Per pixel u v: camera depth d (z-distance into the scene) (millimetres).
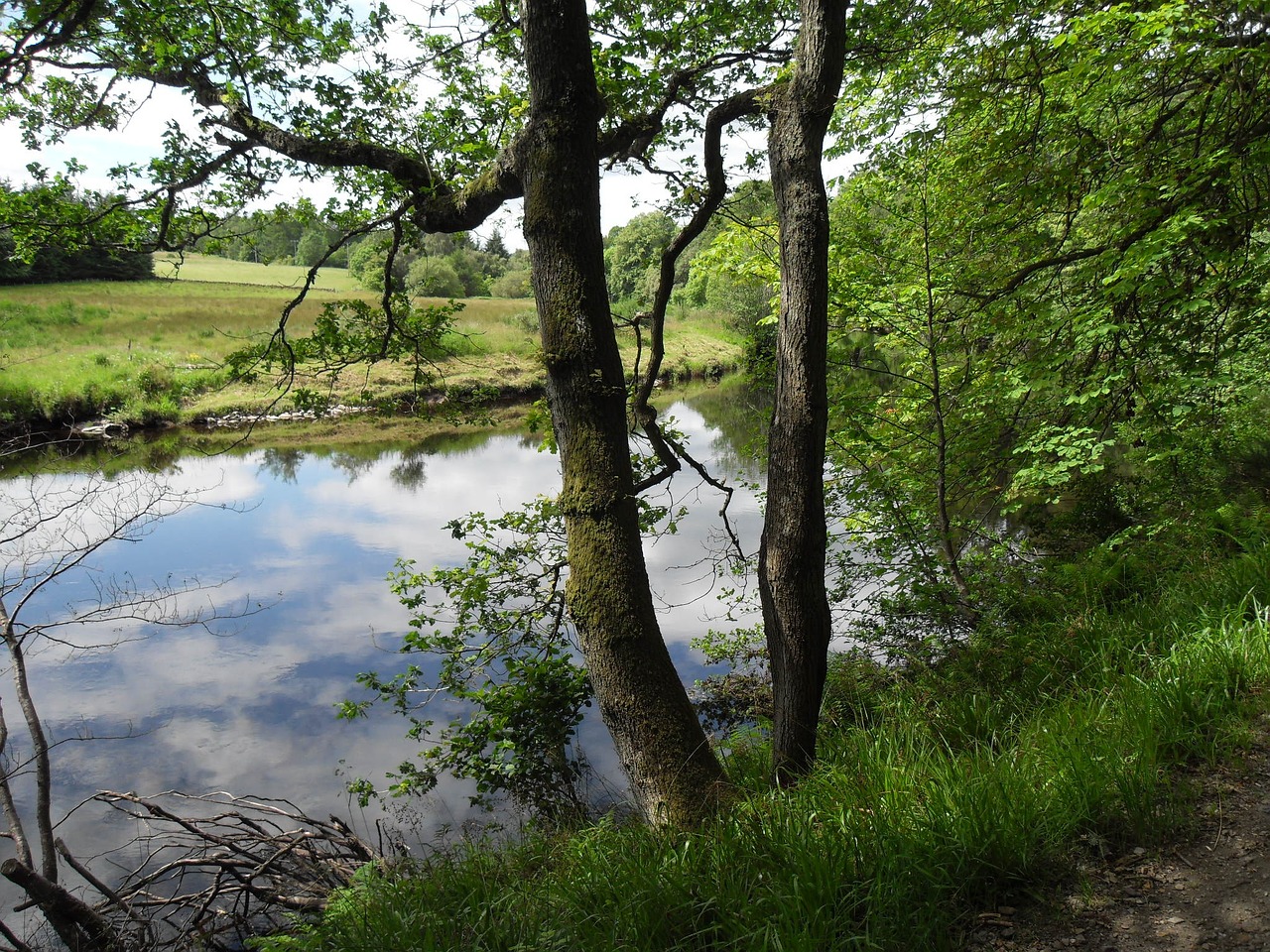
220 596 10961
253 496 17000
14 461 18656
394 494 16953
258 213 6234
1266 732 3387
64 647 9336
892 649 6766
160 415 23719
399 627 9883
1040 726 3854
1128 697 3730
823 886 2666
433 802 6312
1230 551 5824
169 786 6629
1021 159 7281
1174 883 2650
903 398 8062
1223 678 3670
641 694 4219
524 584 6949
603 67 4984
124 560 12523
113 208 5664
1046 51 7000
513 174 4445
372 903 3424
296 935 4059
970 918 2635
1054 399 7375
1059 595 6145
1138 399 7133
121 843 5977
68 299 33344
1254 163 5840
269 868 5238
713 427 21656
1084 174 7324
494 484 17734
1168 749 3371
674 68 5340
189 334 29172
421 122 5660
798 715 4227
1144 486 8383
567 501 4352
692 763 4188
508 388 29312
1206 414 7250
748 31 5496
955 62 7848
